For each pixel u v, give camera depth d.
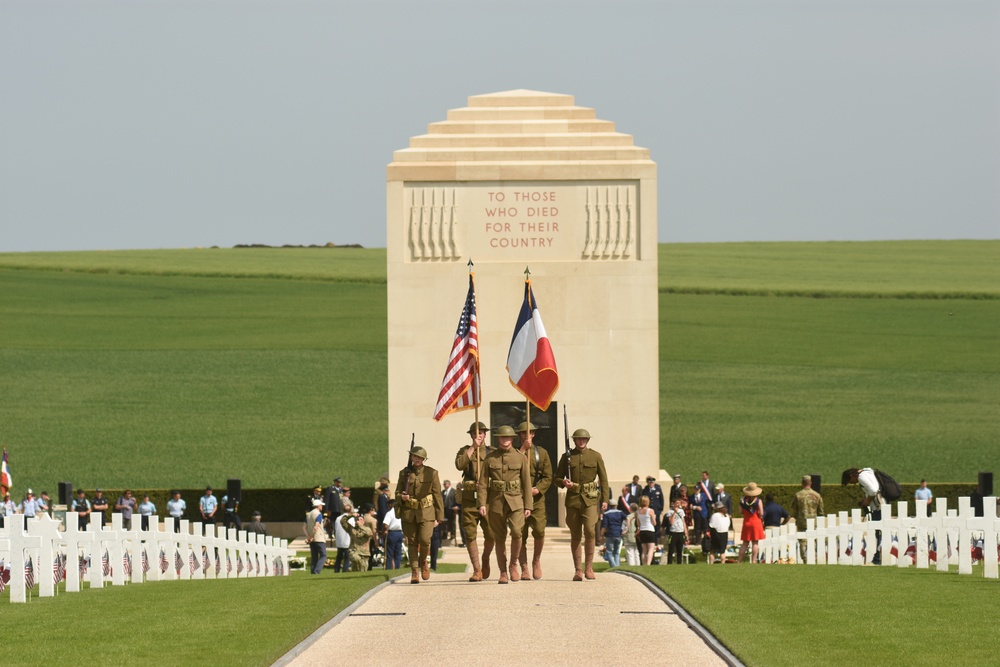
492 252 63.22
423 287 63.00
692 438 124.19
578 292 63.19
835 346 154.50
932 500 65.25
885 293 173.62
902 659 23.83
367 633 27.06
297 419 130.88
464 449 37.22
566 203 63.41
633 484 57.56
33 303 169.38
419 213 63.16
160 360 148.75
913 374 144.75
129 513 68.75
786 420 129.88
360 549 48.06
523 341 40.12
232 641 25.78
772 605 29.69
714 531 51.97
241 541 46.38
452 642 25.94
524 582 36.31
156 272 185.75
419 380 62.78
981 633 26.09
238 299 173.12
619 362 63.12
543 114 64.94
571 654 24.72
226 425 128.75
